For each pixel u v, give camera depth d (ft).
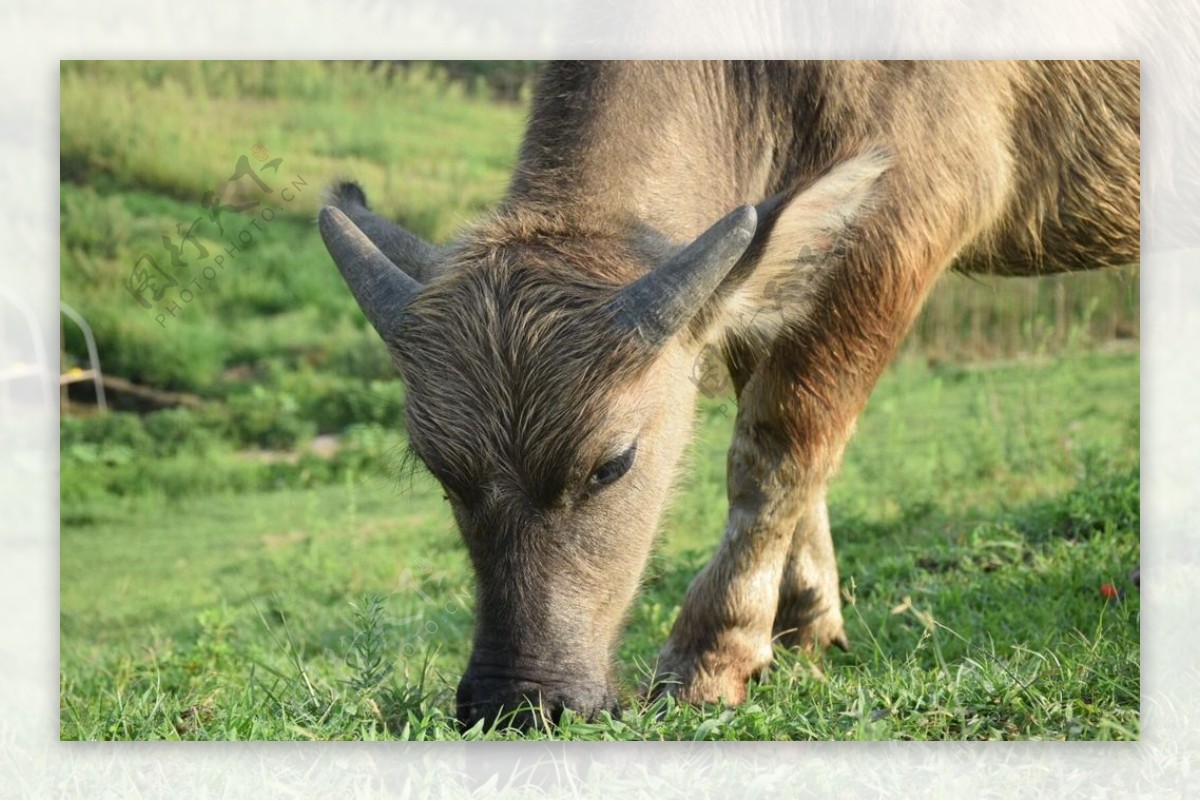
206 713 24.53
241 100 76.54
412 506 52.11
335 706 23.38
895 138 24.45
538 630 20.25
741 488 25.54
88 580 44.68
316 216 23.13
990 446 46.24
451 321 20.29
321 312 67.41
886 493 43.68
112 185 69.46
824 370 24.72
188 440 59.47
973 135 25.07
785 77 24.84
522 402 19.80
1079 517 35.19
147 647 34.42
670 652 25.76
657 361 20.93
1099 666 24.11
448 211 71.46
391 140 76.38
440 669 28.68
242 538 49.29
